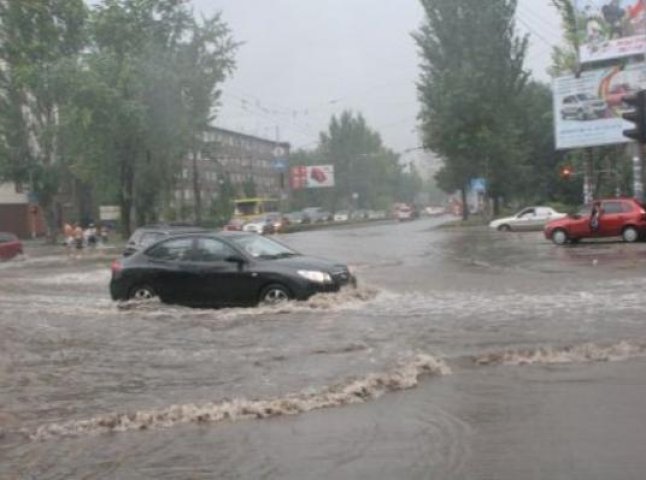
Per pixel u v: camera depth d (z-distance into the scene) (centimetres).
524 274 2045
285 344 1105
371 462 609
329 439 673
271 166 14625
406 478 570
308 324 1262
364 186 12288
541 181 7169
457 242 3859
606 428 670
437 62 6181
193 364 999
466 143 6069
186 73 4959
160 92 4850
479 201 9706
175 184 5497
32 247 5694
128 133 4809
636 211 3241
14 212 8050
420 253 3123
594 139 4512
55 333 1276
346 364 955
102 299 1825
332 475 583
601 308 1324
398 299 1538
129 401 830
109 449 671
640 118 1515
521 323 1200
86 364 1025
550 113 6975
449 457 613
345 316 1331
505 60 6097
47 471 617
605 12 4381
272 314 1380
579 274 1967
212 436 696
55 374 972
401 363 942
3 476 607
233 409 773
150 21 5066
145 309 1505
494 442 646
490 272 2150
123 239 5200
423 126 6294
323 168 11638
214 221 6469
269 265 1475
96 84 4644
